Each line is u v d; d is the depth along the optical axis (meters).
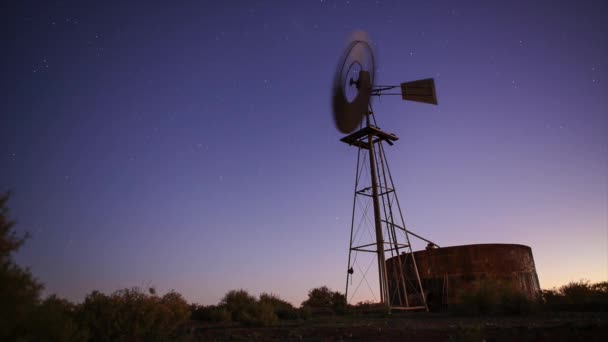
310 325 16.48
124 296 11.40
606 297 18.67
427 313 21.44
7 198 6.42
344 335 12.00
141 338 10.84
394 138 27.05
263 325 17.83
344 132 25.62
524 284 27.30
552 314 16.06
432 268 27.89
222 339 12.41
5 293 5.56
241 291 25.61
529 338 8.90
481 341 8.92
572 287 19.81
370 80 27.00
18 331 5.72
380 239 24.81
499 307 17.75
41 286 6.25
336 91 24.98
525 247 29.30
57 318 6.80
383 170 26.97
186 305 13.05
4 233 6.17
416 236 26.30
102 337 10.21
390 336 11.09
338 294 35.09
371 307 25.70
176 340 11.62
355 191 27.16
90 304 10.74
